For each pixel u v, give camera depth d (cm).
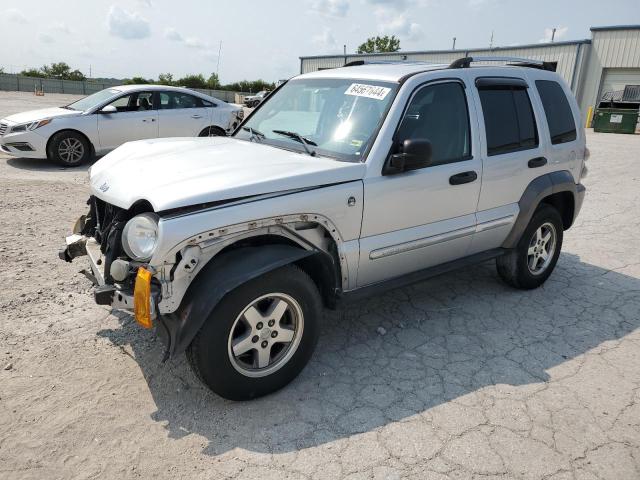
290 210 304
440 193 382
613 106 2542
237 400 308
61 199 756
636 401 324
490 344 392
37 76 7312
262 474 254
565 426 298
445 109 390
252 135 421
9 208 693
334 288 341
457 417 303
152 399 310
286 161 338
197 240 275
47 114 1009
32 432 277
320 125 385
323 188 320
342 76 409
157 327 291
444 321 428
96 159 1068
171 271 276
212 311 281
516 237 455
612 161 1372
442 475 257
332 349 379
